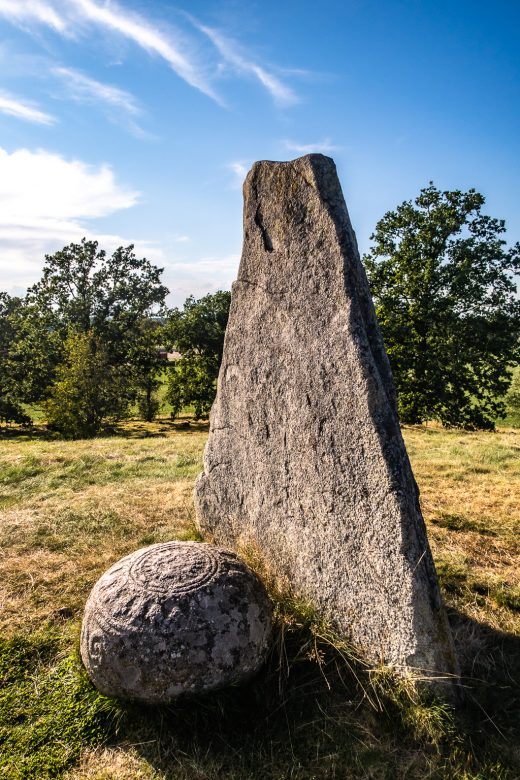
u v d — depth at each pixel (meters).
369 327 3.01
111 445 10.03
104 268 27.41
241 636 2.69
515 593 3.82
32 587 4.10
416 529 2.69
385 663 2.82
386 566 2.77
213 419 4.49
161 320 29.23
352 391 2.94
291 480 3.50
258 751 2.52
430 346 18.11
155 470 7.61
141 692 2.57
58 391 18.83
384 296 18.95
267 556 3.80
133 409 29.14
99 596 2.86
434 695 2.63
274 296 3.62
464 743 2.47
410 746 2.53
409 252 18.08
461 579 4.09
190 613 2.65
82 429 18.41
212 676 2.59
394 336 17.98
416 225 18.45
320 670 2.93
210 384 24.80
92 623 2.77
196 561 2.98
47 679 3.04
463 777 2.34
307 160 3.27
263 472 3.81
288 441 3.51
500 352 17.77
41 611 3.76
